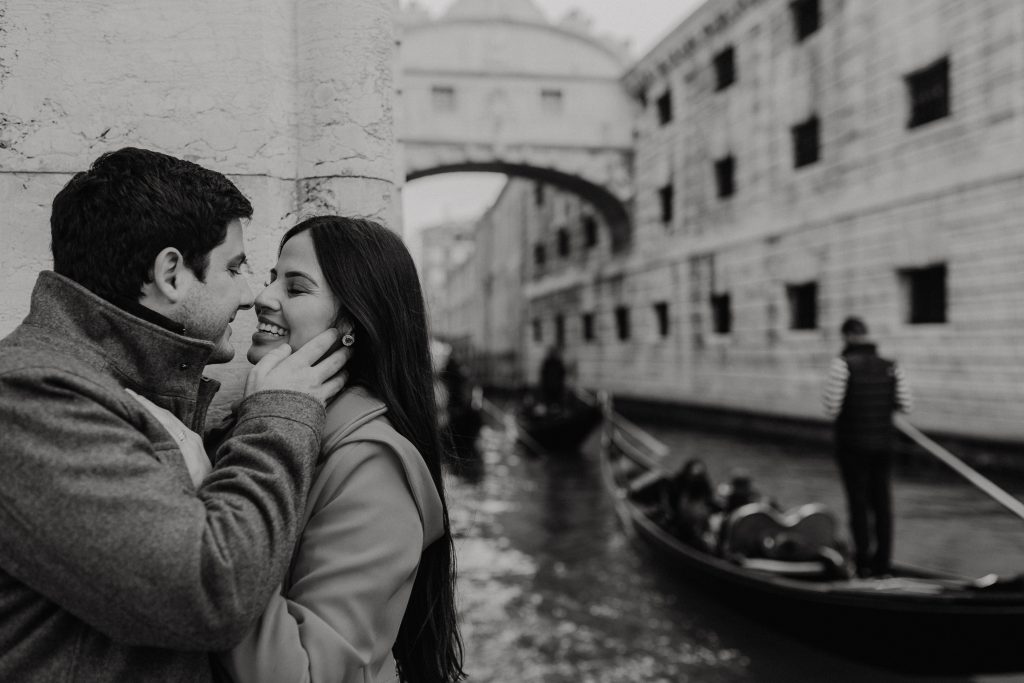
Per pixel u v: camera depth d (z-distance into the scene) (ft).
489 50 57.62
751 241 44.86
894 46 33.73
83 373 2.31
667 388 55.21
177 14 4.18
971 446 29.30
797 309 41.70
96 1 4.10
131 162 2.56
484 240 113.39
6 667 2.17
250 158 4.24
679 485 18.84
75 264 2.51
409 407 3.13
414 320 3.21
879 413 14.21
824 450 36.14
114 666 2.23
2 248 4.01
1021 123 27.73
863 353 14.39
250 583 2.21
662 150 55.52
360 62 4.40
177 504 2.18
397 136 5.78
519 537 22.88
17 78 4.03
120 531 2.06
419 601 3.37
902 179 33.42
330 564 2.54
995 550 18.43
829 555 14.76
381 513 2.65
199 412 3.09
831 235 38.06
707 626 14.90
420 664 3.38
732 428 46.19
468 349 129.90
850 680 12.41
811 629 12.96
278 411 2.61
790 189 41.27
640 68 56.54
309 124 4.42
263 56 4.28
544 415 44.34
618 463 27.20
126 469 2.17
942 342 31.22
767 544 15.35
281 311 3.11
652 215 57.31
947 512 22.22
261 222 4.25
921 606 11.35
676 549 16.53
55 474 2.08
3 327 3.99
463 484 31.55
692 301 51.83
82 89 4.08
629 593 17.07
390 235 3.27
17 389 2.18
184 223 2.54
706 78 49.39
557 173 59.67
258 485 2.39
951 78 30.78
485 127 57.41
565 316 75.15
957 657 11.54
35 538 2.07
